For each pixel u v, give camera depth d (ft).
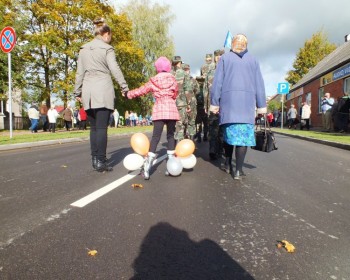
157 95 17.76
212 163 22.85
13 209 11.56
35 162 22.89
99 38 18.61
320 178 18.16
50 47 85.46
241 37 16.93
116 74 18.04
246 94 16.53
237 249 8.49
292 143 42.01
